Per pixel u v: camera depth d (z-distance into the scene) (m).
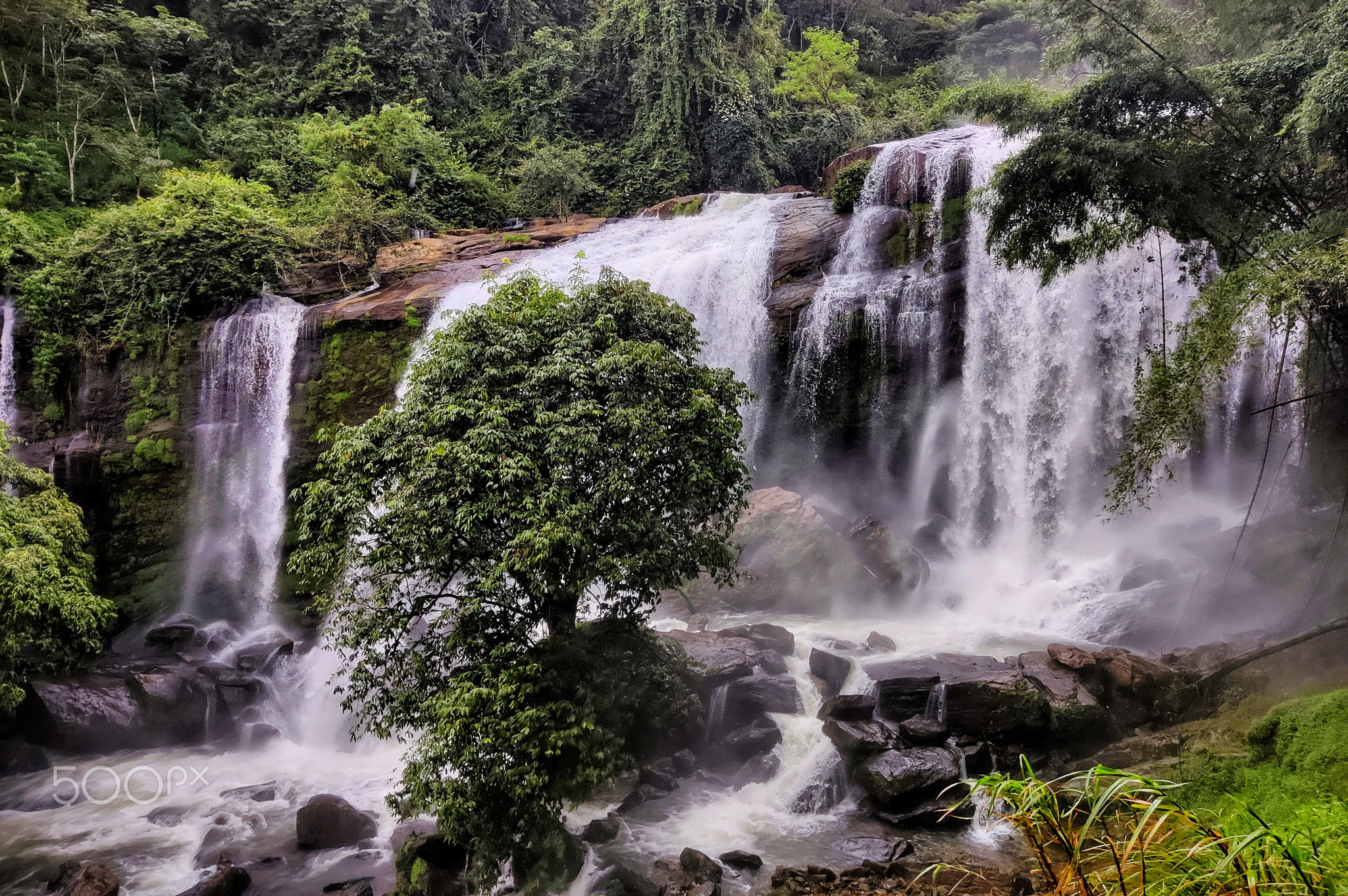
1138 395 10.98
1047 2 11.46
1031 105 11.59
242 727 14.58
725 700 11.15
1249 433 15.38
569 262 22.53
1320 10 10.64
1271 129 10.73
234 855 9.87
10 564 12.87
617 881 8.02
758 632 12.94
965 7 46.56
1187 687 9.77
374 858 9.55
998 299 17.72
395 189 28.42
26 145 24.86
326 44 33.75
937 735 9.77
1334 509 12.25
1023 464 17.50
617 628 8.46
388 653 8.37
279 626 19.88
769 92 34.50
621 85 34.94
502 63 36.81
